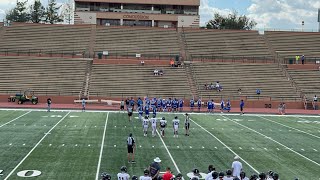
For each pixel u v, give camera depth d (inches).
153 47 2482.8
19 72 2084.2
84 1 3127.5
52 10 4239.7
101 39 2516.0
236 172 695.7
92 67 2160.4
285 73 2207.2
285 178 782.5
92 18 3127.5
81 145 1014.4
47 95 1919.3
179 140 1110.4
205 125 1384.1
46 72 2097.7
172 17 3157.0
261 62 2365.9
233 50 2496.3
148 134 1184.8
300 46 2554.1
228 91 2046.0
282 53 2488.9
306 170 843.4
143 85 2054.6
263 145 1075.9
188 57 2407.7
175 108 1750.7
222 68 2218.3
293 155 973.2
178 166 844.6
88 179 738.2
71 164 837.8
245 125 1411.2
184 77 2132.1
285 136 1214.3
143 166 835.4
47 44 2448.3
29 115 1494.8
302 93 2071.9
